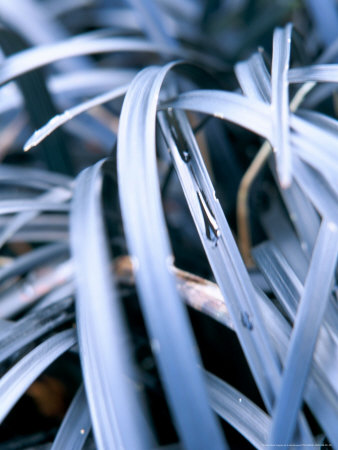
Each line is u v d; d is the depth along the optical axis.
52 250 0.19
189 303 0.16
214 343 0.19
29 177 0.20
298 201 0.17
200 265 0.20
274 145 0.15
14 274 0.19
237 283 0.15
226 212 0.21
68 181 0.20
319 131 0.15
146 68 0.17
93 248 0.14
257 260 0.17
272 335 0.15
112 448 0.14
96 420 0.14
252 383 0.18
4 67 0.18
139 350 0.18
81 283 0.14
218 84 0.19
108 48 0.19
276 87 0.15
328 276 0.15
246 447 0.17
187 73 0.18
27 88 0.19
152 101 0.15
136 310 0.19
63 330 0.17
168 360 0.13
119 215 0.19
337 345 0.15
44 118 0.20
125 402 0.13
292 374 0.14
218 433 0.13
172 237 0.19
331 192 0.15
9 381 0.15
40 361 0.15
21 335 0.16
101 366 0.14
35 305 0.19
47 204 0.17
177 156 0.16
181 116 0.16
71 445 0.15
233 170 0.21
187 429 0.13
